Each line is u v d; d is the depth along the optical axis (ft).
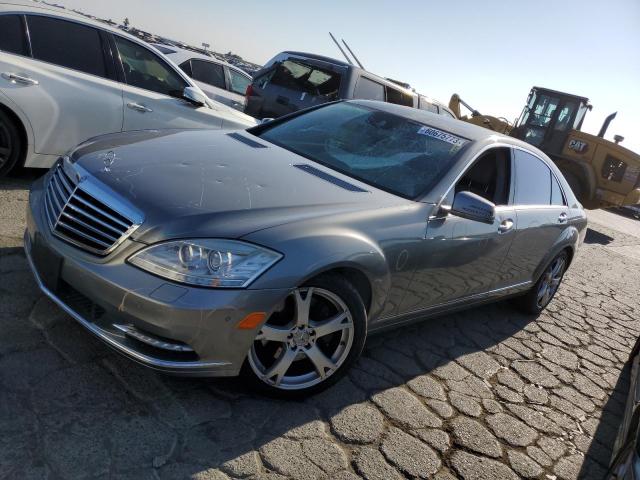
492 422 11.32
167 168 9.82
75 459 7.47
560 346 16.51
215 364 8.51
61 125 16.46
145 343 8.37
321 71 28.78
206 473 7.84
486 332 15.93
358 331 10.01
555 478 10.15
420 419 10.64
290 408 9.77
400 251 10.47
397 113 14.28
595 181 49.19
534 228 14.92
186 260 8.19
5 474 6.94
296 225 9.04
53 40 16.39
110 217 8.68
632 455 7.18
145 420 8.52
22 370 8.79
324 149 12.77
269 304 8.50
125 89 17.83
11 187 16.33
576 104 48.70
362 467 8.88
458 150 12.76
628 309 23.29
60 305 9.00
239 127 20.88
